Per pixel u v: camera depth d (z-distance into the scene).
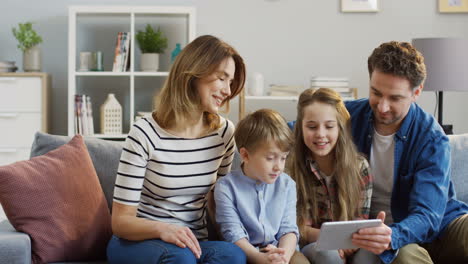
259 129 1.83
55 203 1.86
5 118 3.94
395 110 1.96
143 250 1.69
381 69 1.93
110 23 4.32
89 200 1.94
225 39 4.38
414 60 1.92
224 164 2.01
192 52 1.83
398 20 4.44
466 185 2.30
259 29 4.39
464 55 3.49
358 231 1.68
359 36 4.43
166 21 4.32
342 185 1.96
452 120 4.50
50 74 4.27
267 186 1.92
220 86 1.83
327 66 4.43
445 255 2.01
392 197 2.04
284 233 1.88
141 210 1.91
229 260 1.65
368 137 2.09
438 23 4.45
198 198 1.93
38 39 4.10
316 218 2.03
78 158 1.99
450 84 3.48
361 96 4.46
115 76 4.27
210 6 4.36
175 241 1.66
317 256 1.82
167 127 1.89
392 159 2.05
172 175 1.86
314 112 1.93
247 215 1.87
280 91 4.10
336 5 4.41
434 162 1.96
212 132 1.94
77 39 4.31
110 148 2.16
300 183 2.03
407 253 1.75
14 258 1.70
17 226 1.83
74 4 4.31
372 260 1.80
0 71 3.97
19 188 1.83
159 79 4.30
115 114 4.05
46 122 3.98
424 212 1.85
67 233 1.86
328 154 2.01
